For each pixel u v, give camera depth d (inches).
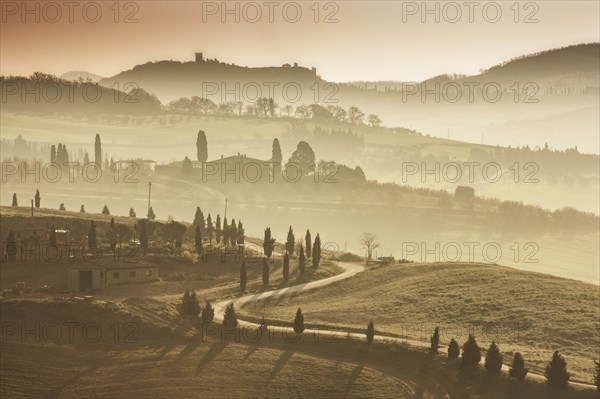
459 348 6825.8
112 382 6643.7
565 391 5959.6
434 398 6328.7
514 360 6195.9
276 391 6515.8
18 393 6422.2
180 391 6510.8
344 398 6397.6
